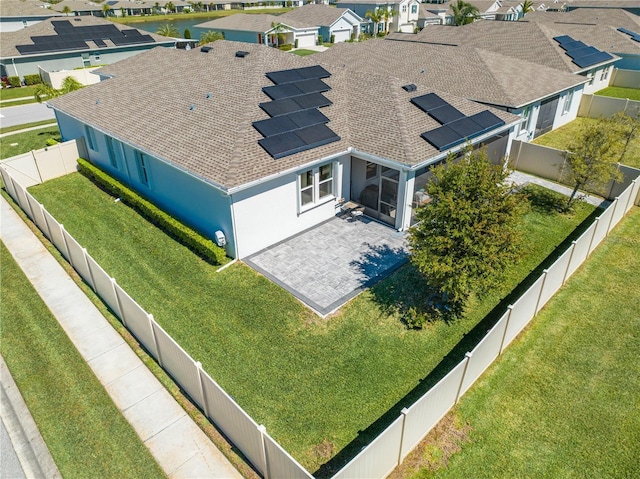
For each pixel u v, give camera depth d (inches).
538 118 1024.2
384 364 450.3
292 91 762.2
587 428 384.5
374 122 714.2
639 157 941.8
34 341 488.7
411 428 344.8
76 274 606.5
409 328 495.8
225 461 362.9
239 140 622.5
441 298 538.6
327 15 2696.9
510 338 470.3
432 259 466.0
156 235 684.1
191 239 631.8
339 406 406.0
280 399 413.4
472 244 460.1
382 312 518.6
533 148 860.6
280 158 612.1
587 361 453.4
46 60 1726.1
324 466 356.2
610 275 584.1
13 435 387.5
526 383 428.5
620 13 1831.9
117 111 826.2
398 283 565.3
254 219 606.9
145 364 458.6
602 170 681.6
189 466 359.3
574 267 581.3
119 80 967.6
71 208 773.3
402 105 740.7
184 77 872.3
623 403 407.5
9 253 655.8
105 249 650.8
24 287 579.8
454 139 687.1
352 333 488.7
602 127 707.4
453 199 471.8
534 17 2022.6
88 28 1886.1
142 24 3860.7
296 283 567.8
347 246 645.3
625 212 726.5
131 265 612.7
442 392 366.9
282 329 494.3
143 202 731.4
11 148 1061.1
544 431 382.0
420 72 1065.5
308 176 658.8
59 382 437.1
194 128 687.1
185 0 4635.8
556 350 466.9
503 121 786.8
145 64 1033.5
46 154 871.7
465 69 1015.0
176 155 637.9
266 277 580.1
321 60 1269.7
